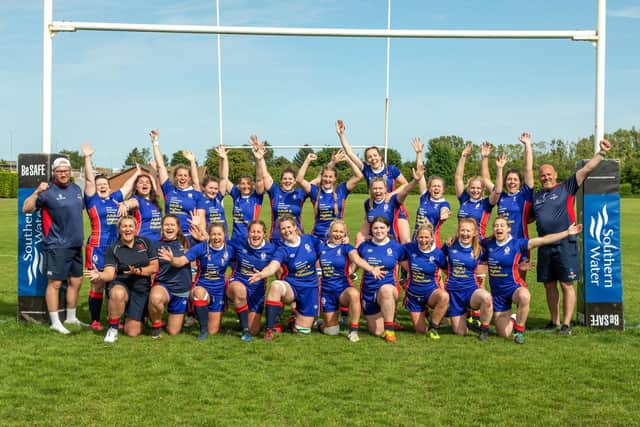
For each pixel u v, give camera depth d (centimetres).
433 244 654
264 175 781
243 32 721
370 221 755
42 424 398
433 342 622
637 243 1627
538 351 584
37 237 685
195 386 473
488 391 466
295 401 442
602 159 683
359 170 802
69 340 618
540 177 686
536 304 850
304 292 648
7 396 450
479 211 744
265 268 624
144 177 730
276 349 589
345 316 734
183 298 642
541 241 630
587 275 687
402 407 432
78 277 686
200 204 772
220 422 402
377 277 622
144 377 495
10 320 704
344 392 463
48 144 696
